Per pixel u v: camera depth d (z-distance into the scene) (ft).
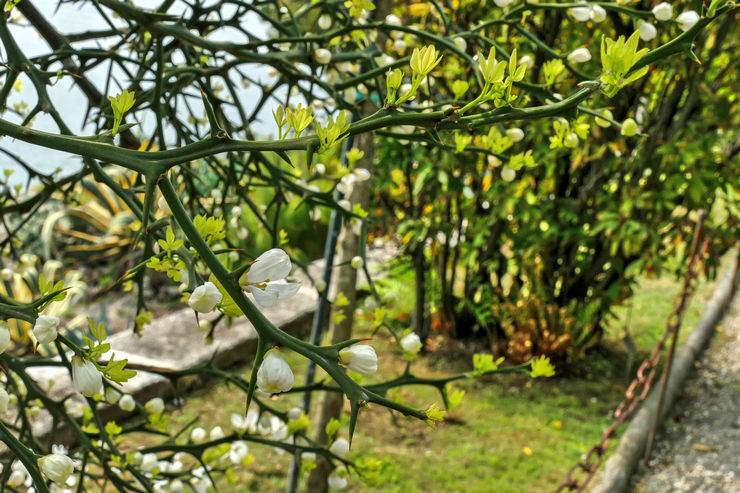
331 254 9.17
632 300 20.48
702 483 11.35
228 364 14.83
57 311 14.47
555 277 16.11
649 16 3.99
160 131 4.61
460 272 19.65
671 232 15.02
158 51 4.59
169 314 17.90
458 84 4.25
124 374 2.33
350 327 9.20
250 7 5.29
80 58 5.01
